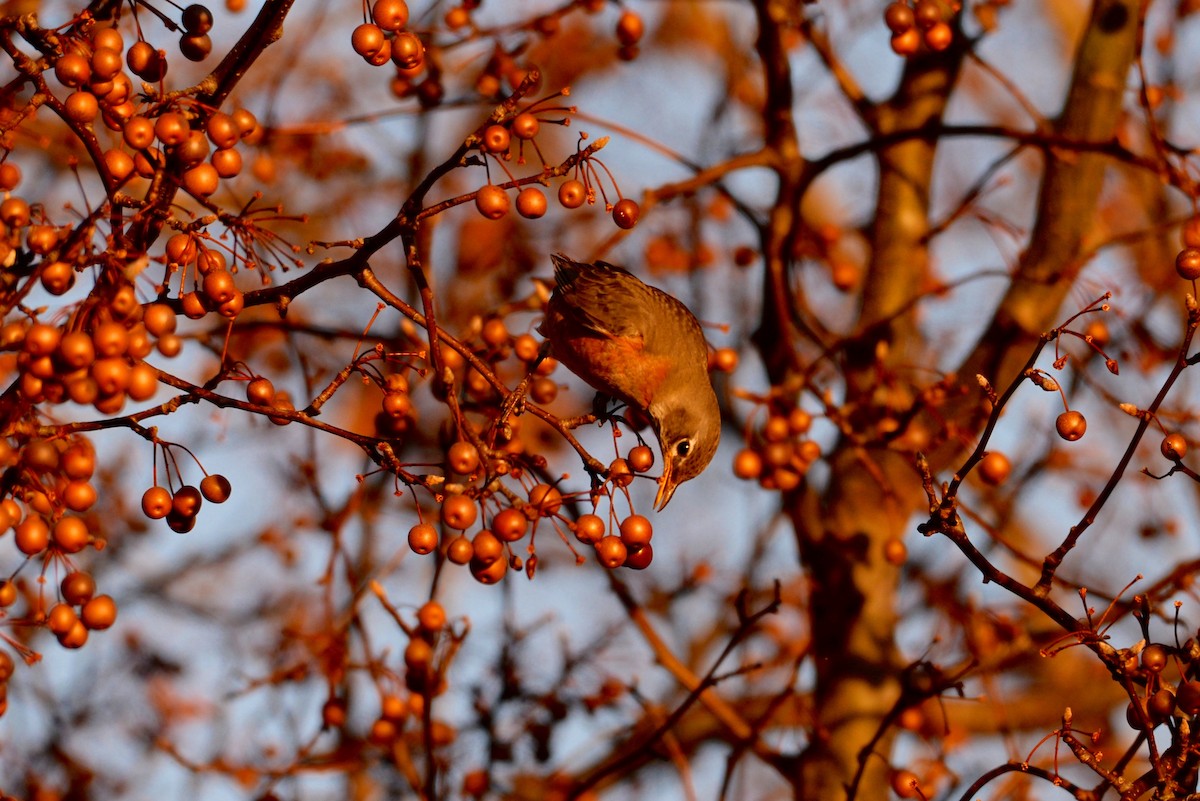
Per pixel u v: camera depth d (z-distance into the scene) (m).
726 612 14.04
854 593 12.00
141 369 5.96
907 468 12.16
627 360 10.64
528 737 10.89
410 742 11.41
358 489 10.71
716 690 13.86
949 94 12.89
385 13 6.69
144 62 6.80
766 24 12.12
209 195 6.41
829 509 12.41
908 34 10.41
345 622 10.38
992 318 11.91
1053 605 6.70
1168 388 6.50
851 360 12.30
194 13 7.04
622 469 7.06
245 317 12.31
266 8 6.66
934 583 12.47
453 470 6.70
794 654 12.62
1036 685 14.55
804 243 12.98
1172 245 13.45
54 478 6.16
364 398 14.71
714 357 11.26
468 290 14.13
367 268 6.83
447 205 6.65
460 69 11.33
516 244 14.16
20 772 11.70
